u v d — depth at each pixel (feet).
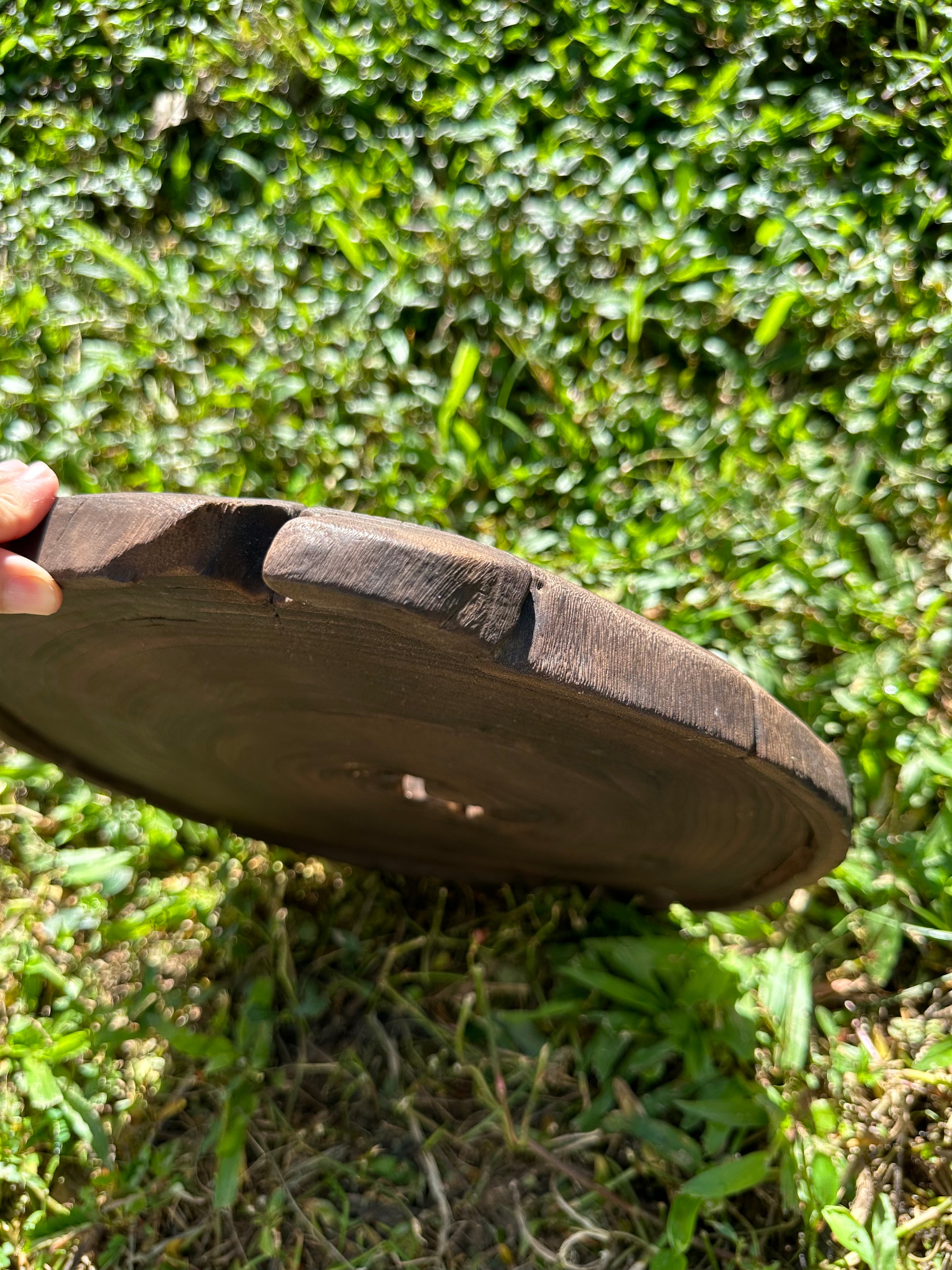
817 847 1.42
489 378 2.36
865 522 2.09
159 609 1.19
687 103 2.37
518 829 1.73
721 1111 1.66
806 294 2.20
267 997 1.83
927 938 1.80
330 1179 1.67
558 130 2.36
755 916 1.87
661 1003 1.79
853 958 1.84
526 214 2.32
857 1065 1.69
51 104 2.42
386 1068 1.81
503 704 1.24
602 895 1.95
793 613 2.06
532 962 1.86
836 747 1.96
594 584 2.11
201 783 1.80
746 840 1.51
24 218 2.31
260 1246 1.61
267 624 1.17
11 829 1.85
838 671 1.99
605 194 2.30
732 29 2.35
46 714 1.62
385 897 2.01
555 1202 1.64
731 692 1.10
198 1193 1.65
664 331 2.33
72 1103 1.62
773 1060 1.71
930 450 2.09
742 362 2.25
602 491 2.21
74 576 1.08
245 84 2.46
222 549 1.03
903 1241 1.58
